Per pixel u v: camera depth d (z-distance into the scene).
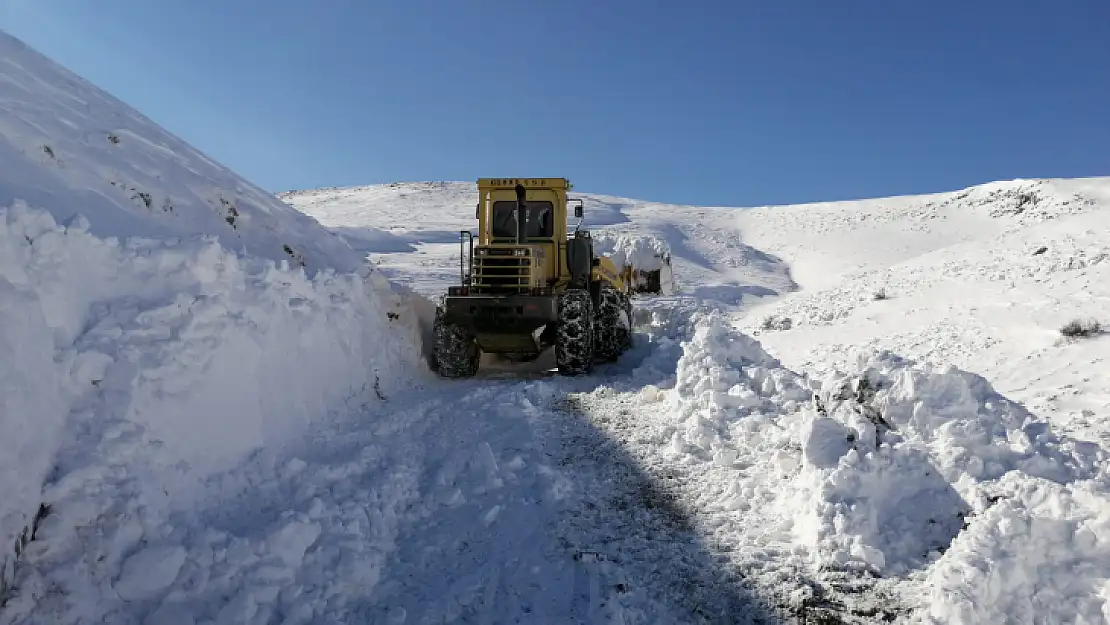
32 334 3.27
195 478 3.91
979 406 4.60
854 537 3.71
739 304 23.02
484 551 3.92
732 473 4.97
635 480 4.92
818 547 3.75
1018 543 3.26
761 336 14.59
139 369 3.82
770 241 48.31
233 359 4.62
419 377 8.34
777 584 3.56
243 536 3.53
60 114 7.27
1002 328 11.01
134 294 4.34
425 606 3.36
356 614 3.29
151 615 2.99
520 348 9.34
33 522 3.01
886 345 11.45
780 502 4.37
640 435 5.84
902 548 3.71
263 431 4.79
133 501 3.33
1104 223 19.17
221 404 4.38
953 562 3.25
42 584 2.93
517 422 6.11
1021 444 4.29
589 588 3.53
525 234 9.66
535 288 8.74
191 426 4.05
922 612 3.21
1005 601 3.08
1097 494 3.54
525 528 4.18
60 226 3.88
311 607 3.23
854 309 15.49
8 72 7.48
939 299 14.54
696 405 5.98
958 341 10.94
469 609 3.37
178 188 7.59
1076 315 10.76
